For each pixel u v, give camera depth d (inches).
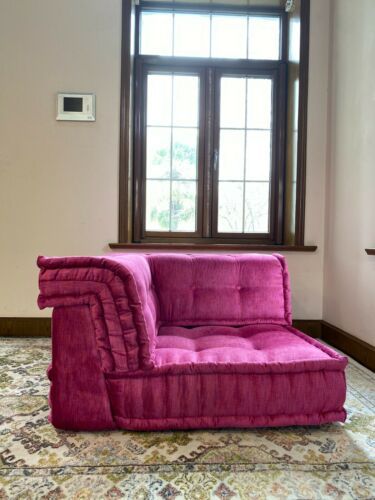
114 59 90.1
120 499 34.9
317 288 93.6
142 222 98.7
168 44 98.7
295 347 51.7
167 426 46.4
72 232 90.9
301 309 93.5
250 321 65.9
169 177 99.0
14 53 89.1
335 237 87.3
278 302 67.2
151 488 36.5
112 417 46.4
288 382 46.9
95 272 44.8
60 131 90.0
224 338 56.7
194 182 99.1
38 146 89.9
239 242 99.5
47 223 90.6
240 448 43.8
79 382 45.8
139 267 53.4
